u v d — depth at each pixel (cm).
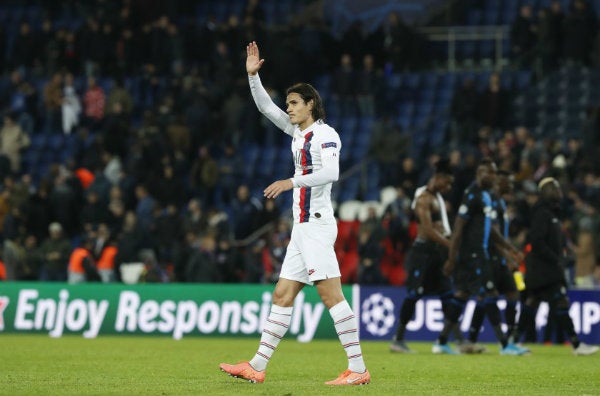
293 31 8612
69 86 8406
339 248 6550
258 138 8019
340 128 8038
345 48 8450
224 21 9431
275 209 6812
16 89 8694
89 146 8050
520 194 6097
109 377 2772
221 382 2589
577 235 5966
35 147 8331
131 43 8638
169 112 7912
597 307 4859
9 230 6781
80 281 5944
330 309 2538
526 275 4094
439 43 8731
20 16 9638
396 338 4156
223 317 5244
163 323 5288
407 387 2522
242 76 8175
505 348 4066
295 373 3028
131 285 5350
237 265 6162
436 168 4088
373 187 7606
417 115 8212
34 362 3425
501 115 7481
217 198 7550
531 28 8281
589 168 6469
